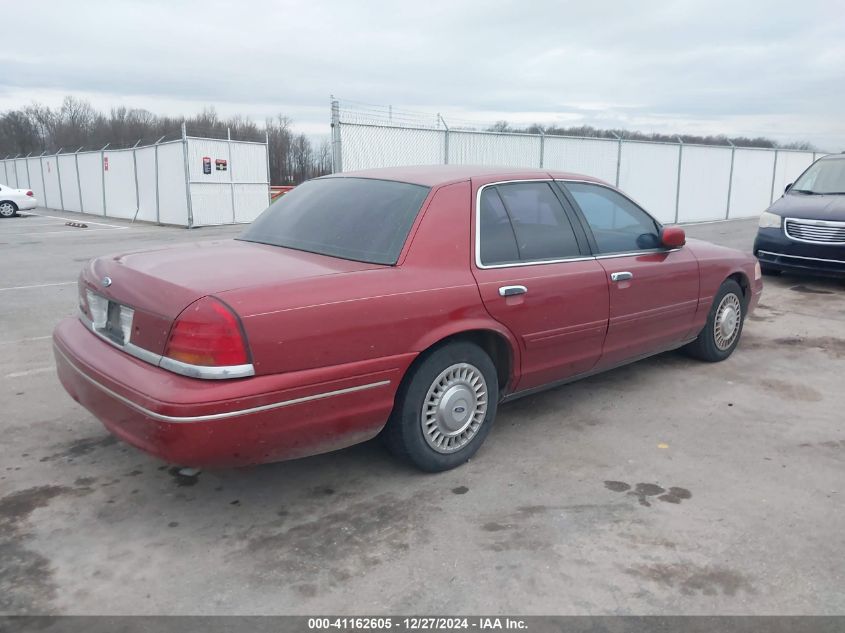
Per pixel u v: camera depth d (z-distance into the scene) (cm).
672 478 357
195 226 2089
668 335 490
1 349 596
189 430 269
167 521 313
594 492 341
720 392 491
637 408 458
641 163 2055
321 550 290
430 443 350
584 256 419
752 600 258
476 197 373
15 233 1872
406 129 1510
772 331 675
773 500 334
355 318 304
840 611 252
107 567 277
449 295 339
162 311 285
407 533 303
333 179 426
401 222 349
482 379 366
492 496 337
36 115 6700
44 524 309
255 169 2255
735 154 2375
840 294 867
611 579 270
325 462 375
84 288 355
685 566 279
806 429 424
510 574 273
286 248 369
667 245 469
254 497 336
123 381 288
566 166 1853
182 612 250
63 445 392
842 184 947
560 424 430
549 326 390
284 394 285
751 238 1576
